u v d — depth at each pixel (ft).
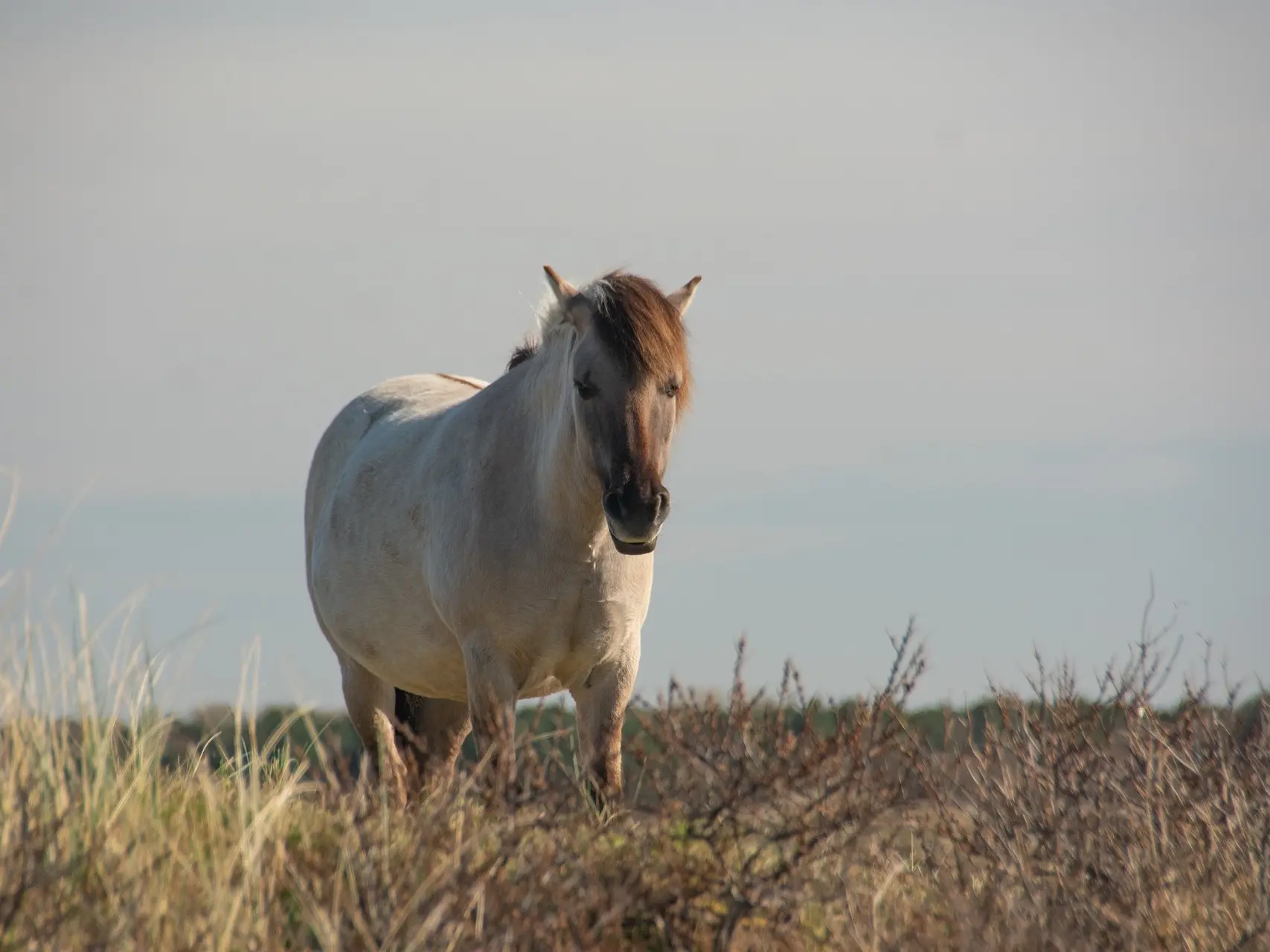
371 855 37.29
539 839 40.47
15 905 33.01
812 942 38.63
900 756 45.06
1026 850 42.27
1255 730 46.93
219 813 42.57
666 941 37.63
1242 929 39.52
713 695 43.52
